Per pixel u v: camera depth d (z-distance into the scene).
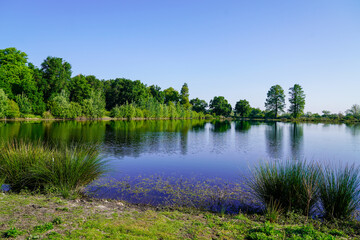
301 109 87.12
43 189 6.99
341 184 6.17
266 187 6.70
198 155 14.74
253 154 15.50
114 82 85.88
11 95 44.84
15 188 7.13
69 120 49.78
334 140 24.20
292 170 6.82
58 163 7.45
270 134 30.02
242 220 5.46
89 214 5.02
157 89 102.06
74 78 62.41
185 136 25.53
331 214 6.01
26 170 7.32
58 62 54.69
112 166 11.31
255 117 109.12
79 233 3.88
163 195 7.49
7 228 3.92
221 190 8.06
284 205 6.36
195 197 7.37
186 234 4.30
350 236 4.93
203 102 120.19
